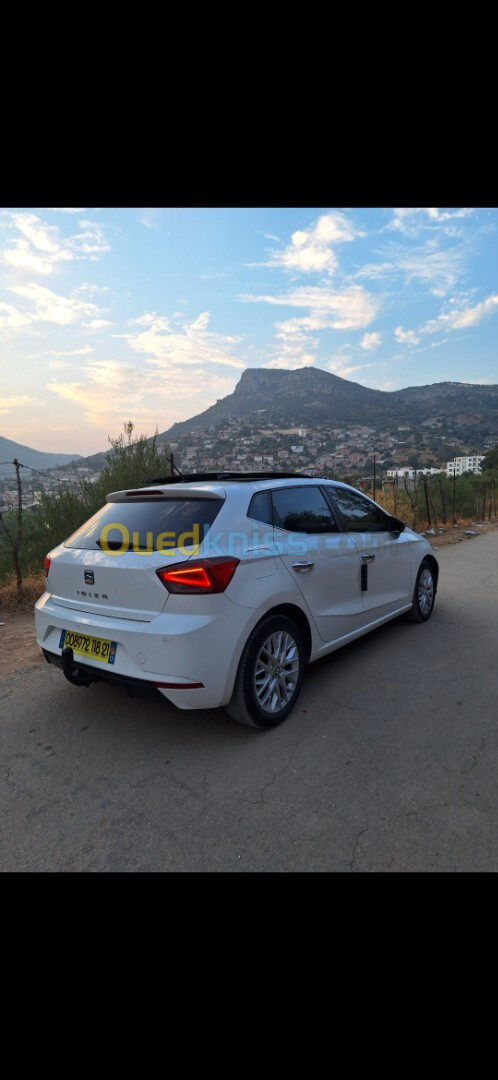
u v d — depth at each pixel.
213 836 2.41
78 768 2.97
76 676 3.43
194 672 2.89
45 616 3.51
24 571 7.43
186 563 2.94
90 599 3.28
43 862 2.27
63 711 3.69
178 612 2.92
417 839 2.37
